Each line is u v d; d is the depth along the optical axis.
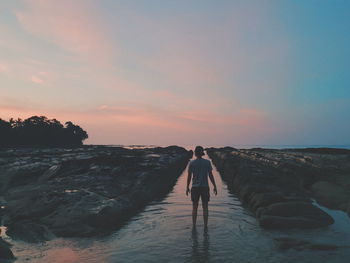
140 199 9.62
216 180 17.50
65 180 12.16
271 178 12.21
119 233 6.32
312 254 4.78
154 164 17.03
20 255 4.91
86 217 6.60
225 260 4.58
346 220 7.14
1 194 11.56
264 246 5.26
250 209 8.77
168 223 7.20
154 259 4.68
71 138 111.44
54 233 6.16
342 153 29.19
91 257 4.81
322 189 10.48
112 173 13.84
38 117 103.81
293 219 6.64
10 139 86.06
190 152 63.38
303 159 18.92
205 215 6.81
